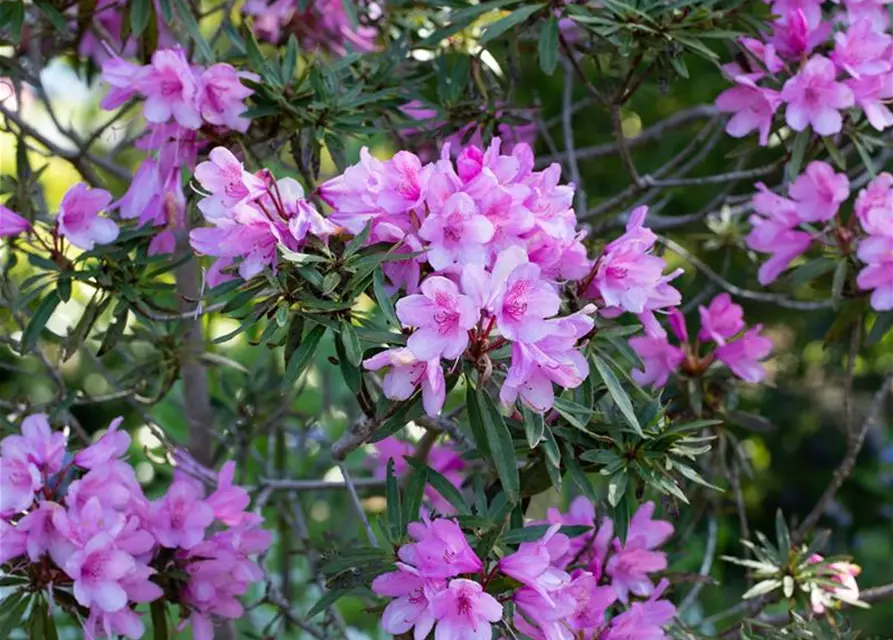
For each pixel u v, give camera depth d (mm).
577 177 1551
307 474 1672
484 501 1147
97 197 1216
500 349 1041
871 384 2512
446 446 1408
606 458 1146
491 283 1015
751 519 2506
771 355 1390
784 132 1452
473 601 1052
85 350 1419
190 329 1428
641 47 1279
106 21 1553
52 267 1226
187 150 1243
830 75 1263
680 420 1359
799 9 1297
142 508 1177
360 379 1077
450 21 1302
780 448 2559
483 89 1366
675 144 2211
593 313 1133
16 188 1300
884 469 2471
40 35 1428
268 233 1064
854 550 2480
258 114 1228
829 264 1324
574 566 1238
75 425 1357
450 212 1047
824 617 1342
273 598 1354
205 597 1209
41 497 1133
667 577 1292
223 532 1226
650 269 1125
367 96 1289
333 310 1057
